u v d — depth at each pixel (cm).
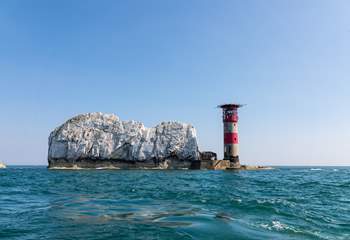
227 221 1570
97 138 13175
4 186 3841
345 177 7112
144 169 12612
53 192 3067
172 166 12769
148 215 1744
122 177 6406
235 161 11894
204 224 1501
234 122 11775
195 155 12688
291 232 1378
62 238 1265
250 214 1775
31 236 1295
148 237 1272
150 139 13038
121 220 1603
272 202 2220
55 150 13175
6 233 1344
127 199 2462
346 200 2475
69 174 8119
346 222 1612
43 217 1689
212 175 7456
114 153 12988
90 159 13050
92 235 1310
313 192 3103
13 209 1966
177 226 1460
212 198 2488
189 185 4056
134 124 13350
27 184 4216
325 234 1362
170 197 2583
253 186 3888
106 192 3047
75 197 2619
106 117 13788
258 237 1284
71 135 13225
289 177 6719
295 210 1925
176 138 12900
